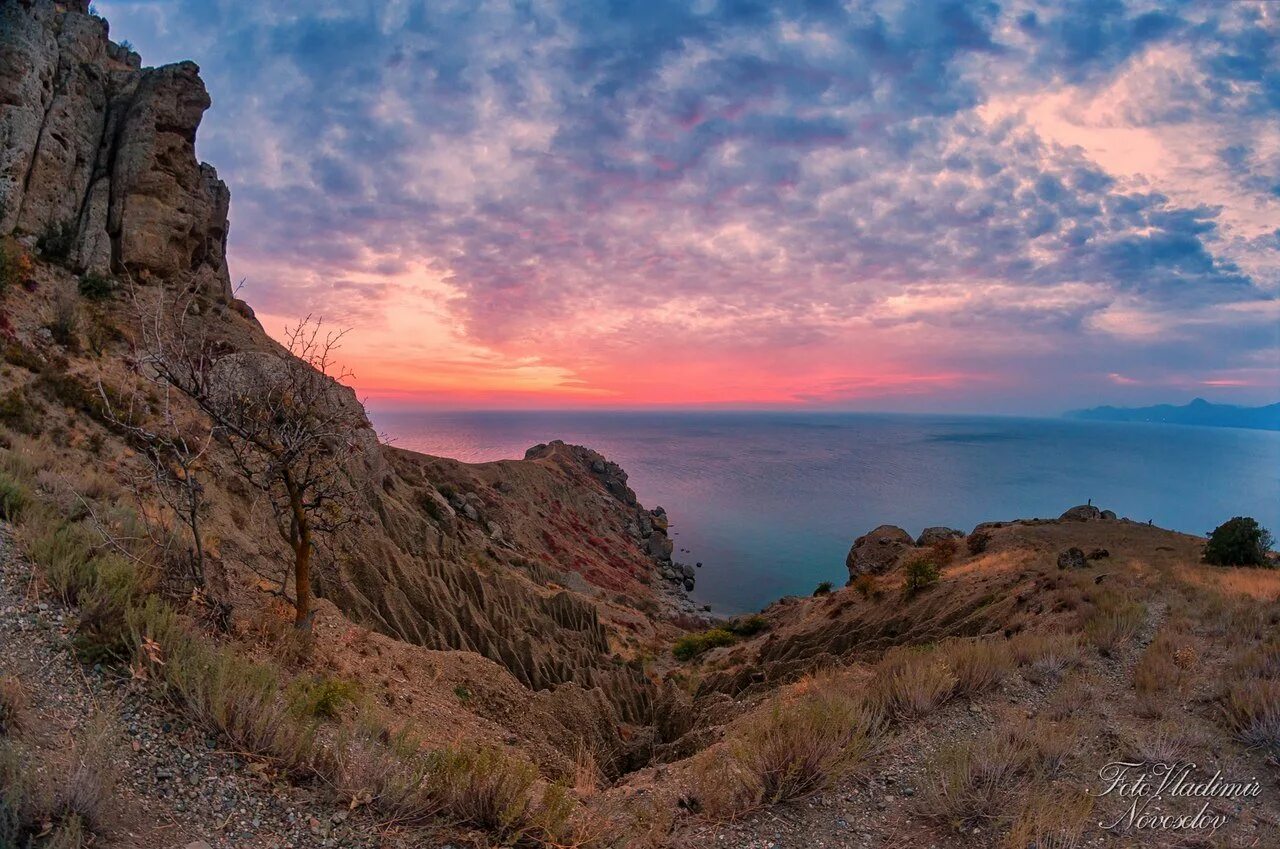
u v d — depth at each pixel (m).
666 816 6.55
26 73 33.88
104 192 36.56
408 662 16.44
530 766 6.51
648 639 58.75
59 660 5.84
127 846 4.11
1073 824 5.95
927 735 8.58
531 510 91.38
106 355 28.89
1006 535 43.16
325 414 10.77
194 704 5.76
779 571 143.75
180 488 10.62
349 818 5.29
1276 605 15.16
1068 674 11.31
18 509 9.17
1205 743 8.17
